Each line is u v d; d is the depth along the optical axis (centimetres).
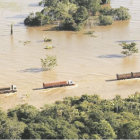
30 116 18312
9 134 15975
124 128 16462
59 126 16225
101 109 19475
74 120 17900
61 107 19012
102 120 16938
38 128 16138
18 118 18438
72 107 19688
